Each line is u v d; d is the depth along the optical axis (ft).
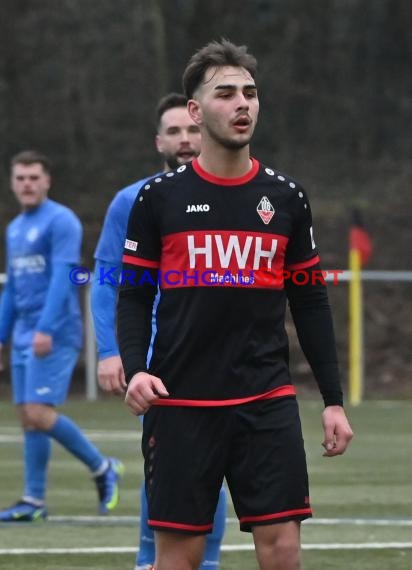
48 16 219.41
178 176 46.75
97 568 65.41
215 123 45.85
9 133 216.74
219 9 257.34
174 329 45.91
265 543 44.83
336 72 258.57
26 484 83.41
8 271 88.48
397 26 258.78
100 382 57.11
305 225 47.34
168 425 45.60
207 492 45.44
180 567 45.52
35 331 86.89
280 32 260.21
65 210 86.17
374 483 99.30
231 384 45.44
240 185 46.42
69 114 218.59
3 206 211.61
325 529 77.87
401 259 218.59
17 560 67.62
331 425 46.80
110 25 220.84
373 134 253.65
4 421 154.81
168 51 251.60
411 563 66.80
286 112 255.70
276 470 44.83
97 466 84.94
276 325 46.32
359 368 175.32
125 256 47.26
